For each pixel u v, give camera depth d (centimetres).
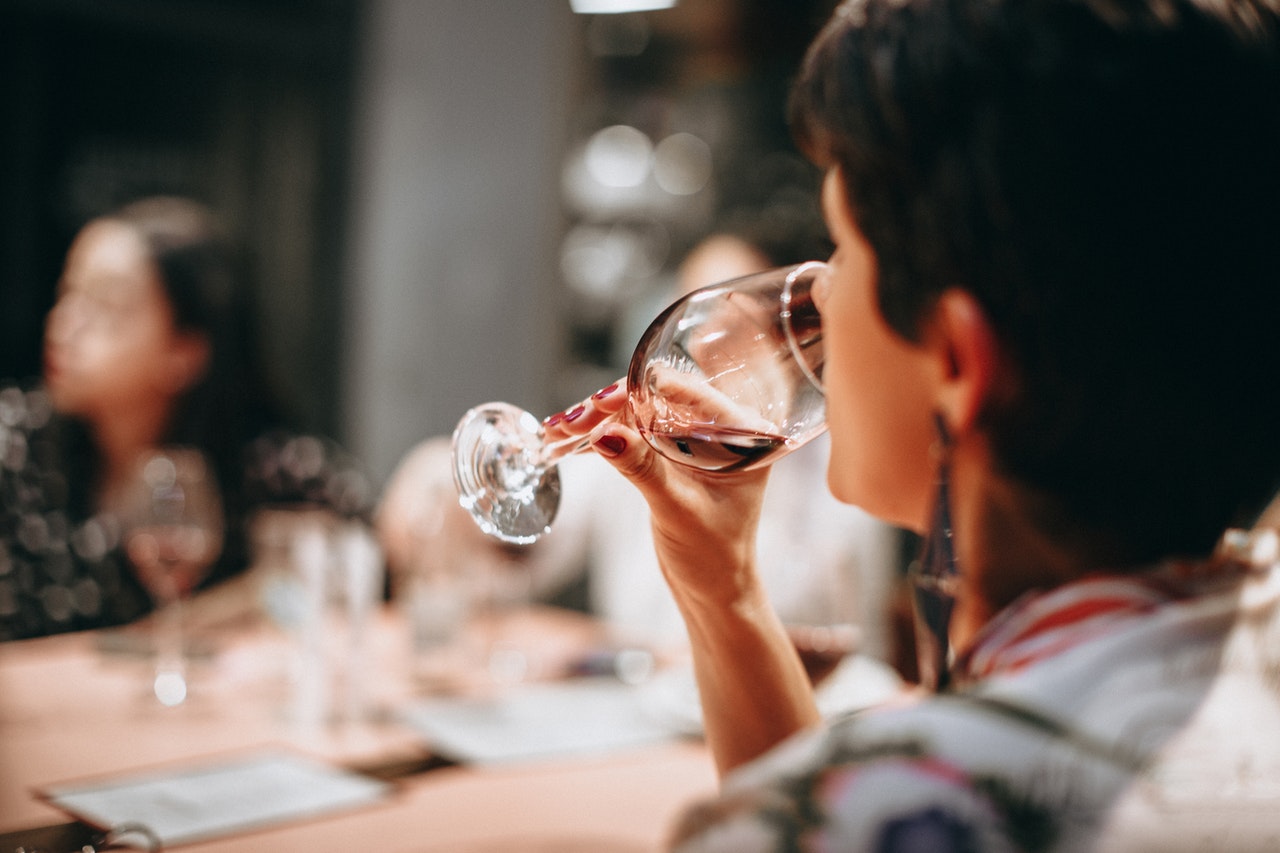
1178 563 49
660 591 246
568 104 403
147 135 391
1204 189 45
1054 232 45
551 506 86
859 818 42
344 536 146
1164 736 43
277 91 414
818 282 69
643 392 73
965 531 50
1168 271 45
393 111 422
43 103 369
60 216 376
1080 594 47
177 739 131
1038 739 43
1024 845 41
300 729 136
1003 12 46
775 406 72
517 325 409
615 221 417
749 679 74
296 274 423
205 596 212
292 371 424
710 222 405
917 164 48
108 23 371
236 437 249
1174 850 42
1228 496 48
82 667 165
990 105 46
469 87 413
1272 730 44
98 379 236
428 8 416
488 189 413
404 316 427
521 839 102
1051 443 47
